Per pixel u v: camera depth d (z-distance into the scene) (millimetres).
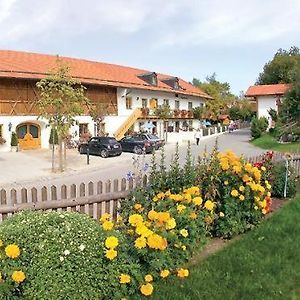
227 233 6215
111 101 37094
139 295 4078
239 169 6363
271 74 73000
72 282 3703
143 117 39312
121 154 26734
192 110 50438
